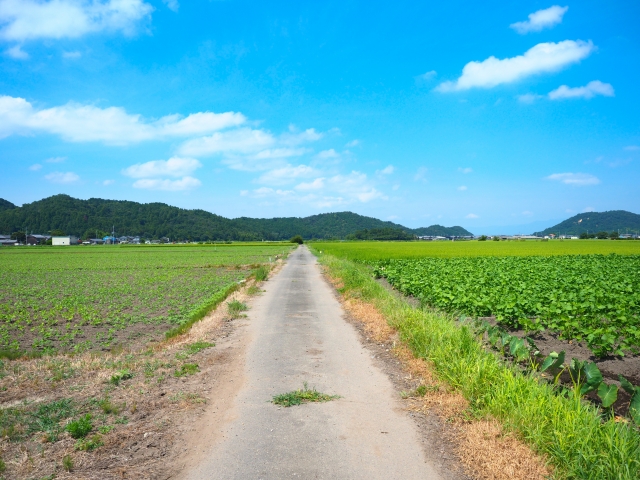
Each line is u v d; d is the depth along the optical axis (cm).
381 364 862
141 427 578
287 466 472
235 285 2320
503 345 862
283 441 533
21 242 16100
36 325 1464
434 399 653
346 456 494
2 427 574
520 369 805
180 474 461
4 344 1193
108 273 3516
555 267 2812
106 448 519
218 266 4156
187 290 2331
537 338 1087
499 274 2208
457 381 670
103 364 880
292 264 4147
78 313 1680
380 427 571
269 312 1478
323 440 535
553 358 688
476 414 573
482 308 1304
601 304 1296
